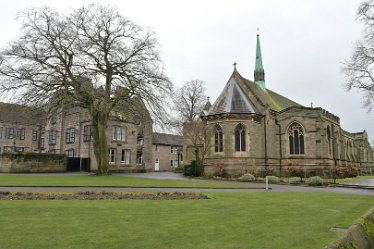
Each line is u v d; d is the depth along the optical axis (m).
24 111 32.91
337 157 47.78
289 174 42.97
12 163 43.12
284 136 45.25
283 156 44.94
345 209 13.74
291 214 12.16
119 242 7.73
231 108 42.97
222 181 34.38
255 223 10.28
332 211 13.10
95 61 34.06
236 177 39.88
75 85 33.44
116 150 53.78
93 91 34.88
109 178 30.89
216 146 43.22
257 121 43.25
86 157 51.25
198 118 53.31
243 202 15.48
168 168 74.69
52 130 58.62
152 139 68.25
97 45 33.59
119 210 12.27
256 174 40.88
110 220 10.32
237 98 44.19
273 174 42.75
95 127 36.66
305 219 11.12
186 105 59.09
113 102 35.81
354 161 60.03
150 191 19.94
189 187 23.92
